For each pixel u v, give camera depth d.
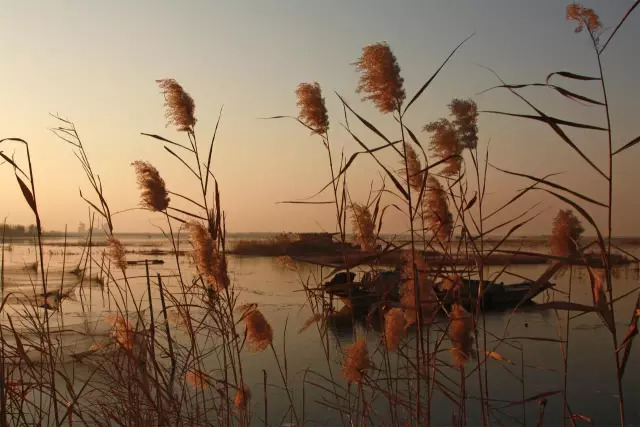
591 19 2.45
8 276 20.31
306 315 19.06
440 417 8.54
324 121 3.76
